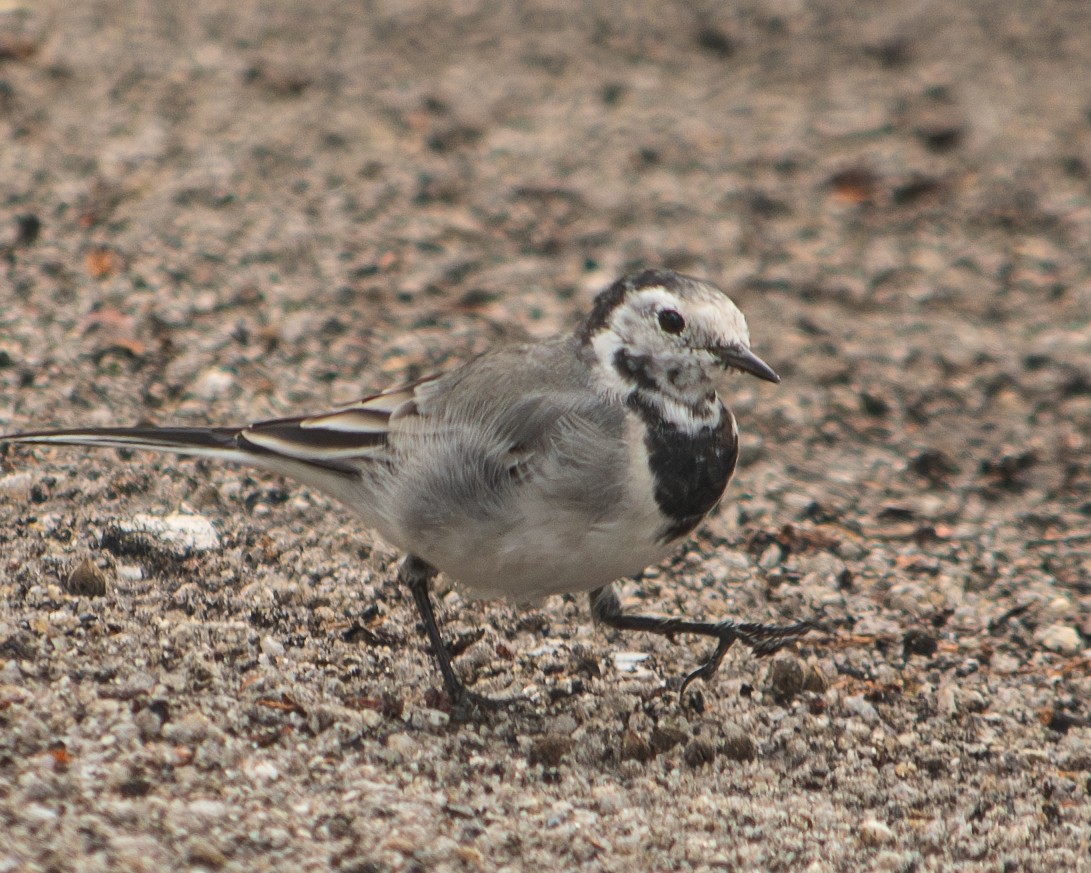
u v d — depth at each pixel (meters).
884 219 17.56
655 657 10.34
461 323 14.59
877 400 14.25
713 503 9.30
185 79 18.66
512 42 21.38
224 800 7.82
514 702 9.48
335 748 8.63
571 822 8.20
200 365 13.27
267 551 10.88
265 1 21.59
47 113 17.25
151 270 14.62
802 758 9.27
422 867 7.45
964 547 12.16
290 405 12.91
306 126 17.95
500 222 16.62
